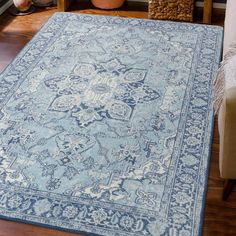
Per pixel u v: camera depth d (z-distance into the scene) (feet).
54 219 6.11
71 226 6.01
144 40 10.35
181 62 9.48
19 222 6.10
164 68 9.30
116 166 6.95
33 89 8.75
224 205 6.33
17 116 8.05
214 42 10.20
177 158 7.08
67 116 8.04
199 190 6.50
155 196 6.41
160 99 8.40
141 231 5.90
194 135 7.54
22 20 11.63
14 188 6.59
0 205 6.33
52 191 6.53
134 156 7.14
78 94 8.59
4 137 7.57
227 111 5.24
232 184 6.17
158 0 11.15
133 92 8.61
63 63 9.55
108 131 7.68
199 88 8.66
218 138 7.59
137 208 6.23
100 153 7.21
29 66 9.47
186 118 7.91
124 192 6.49
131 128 7.72
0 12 11.87
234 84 5.34
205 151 7.21
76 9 12.16
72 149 7.31
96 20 11.32
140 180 6.69
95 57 9.75
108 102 8.36
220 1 11.85
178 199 6.36
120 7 12.22
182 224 5.98
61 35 10.65
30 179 6.74
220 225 6.04
